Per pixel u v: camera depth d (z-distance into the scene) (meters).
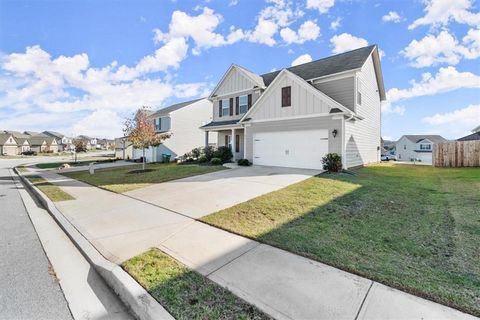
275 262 3.24
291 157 13.30
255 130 15.02
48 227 5.41
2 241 4.55
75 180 12.73
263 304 2.39
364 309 2.26
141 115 15.91
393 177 10.27
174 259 3.43
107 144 94.31
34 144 67.69
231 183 9.02
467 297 2.36
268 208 5.67
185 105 27.44
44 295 2.80
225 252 3.61
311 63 17.22
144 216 5.63
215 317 2.23
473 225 4.31
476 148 14.82
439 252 3.36
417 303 2.32
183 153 26.56
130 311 2.54
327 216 5.04
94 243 4.16
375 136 18.38
